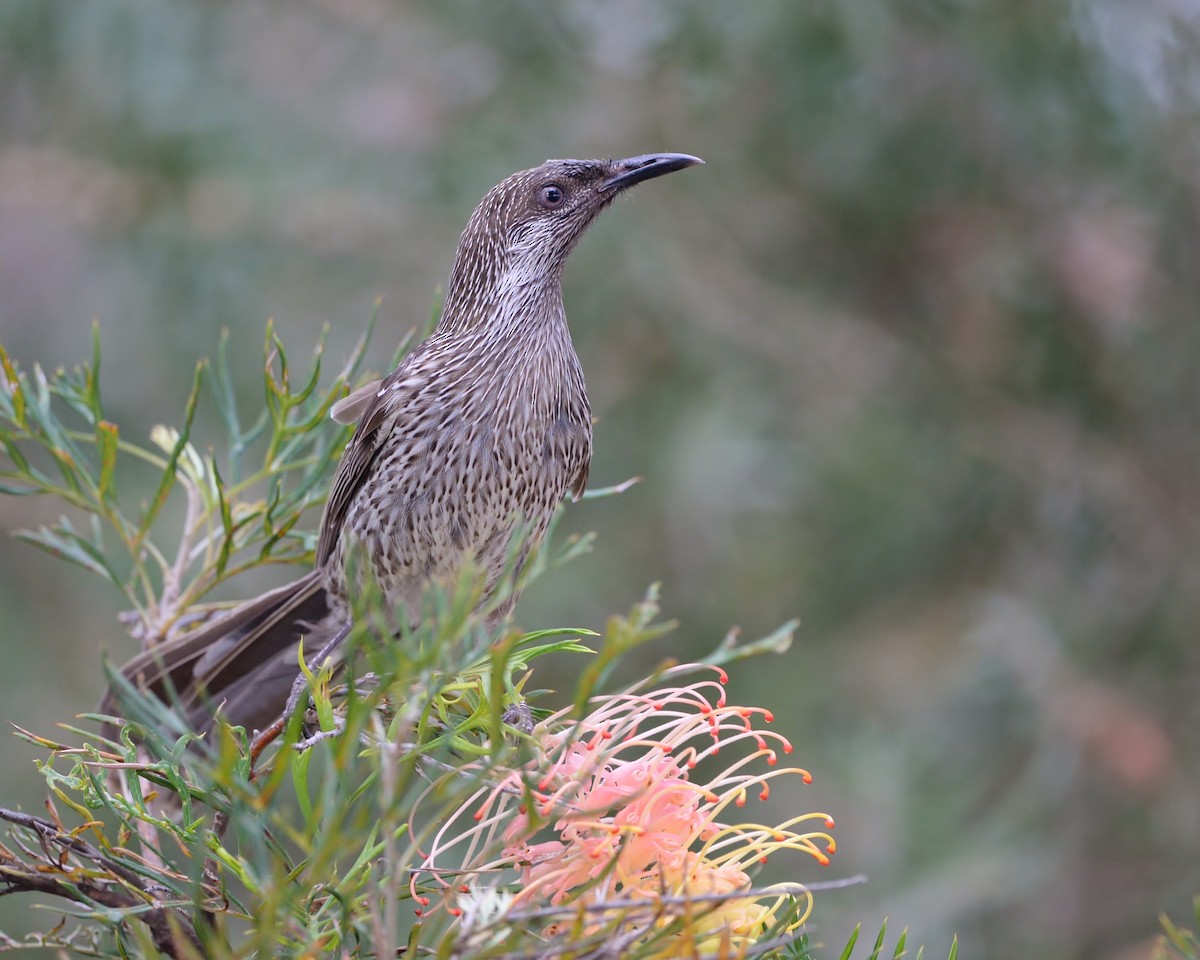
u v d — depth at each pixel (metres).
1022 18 11.59
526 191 7.54
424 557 7.19
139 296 13.08
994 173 11.75
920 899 10.37
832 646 11.61
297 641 7.17
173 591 6.08
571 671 11.80
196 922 3.68
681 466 11.79
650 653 11.90
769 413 12.00
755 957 3.80
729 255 12.47
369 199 13.09
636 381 12.34
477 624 3.50
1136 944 10.23
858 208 11.95
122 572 12.05
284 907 3.77
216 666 6.87
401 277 13.15
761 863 4.06
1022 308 11.77
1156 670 11.10
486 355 7.22
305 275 13.10
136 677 6.62
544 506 7.42
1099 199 11.75
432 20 13.28
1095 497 11.59
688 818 4.01
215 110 13.27
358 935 3.80
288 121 13.41
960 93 11.70
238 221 13.05
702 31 11.77
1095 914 10.53
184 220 12.98
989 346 11.93
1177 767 10.73
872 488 11.80
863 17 11.39
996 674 11.22
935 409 11.95
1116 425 11.64
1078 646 11.15
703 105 12.12
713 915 3.83
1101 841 10.73
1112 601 11.34
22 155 13.27
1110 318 11.53
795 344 12.20
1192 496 11.47
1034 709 11.02
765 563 11.89
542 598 11.87
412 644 3.51
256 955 3.60
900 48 11.70
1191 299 11.48
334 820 3.29
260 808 3.31
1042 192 11.76
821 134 11.73
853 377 12.10
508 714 5.10
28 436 5.86
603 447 12.13
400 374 7.24
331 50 13.70
